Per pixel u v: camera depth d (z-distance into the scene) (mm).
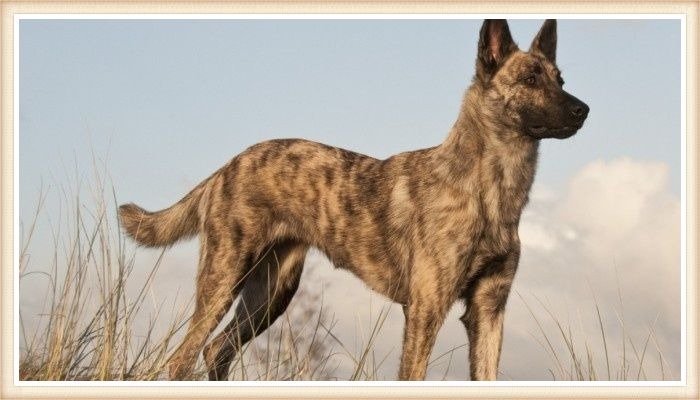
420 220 5312
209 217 6086
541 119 5211
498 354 5344
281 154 6043
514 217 5359
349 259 5832
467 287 5371
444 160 5340
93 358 4273
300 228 6008
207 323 5871
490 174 5262
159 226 6320
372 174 5773
